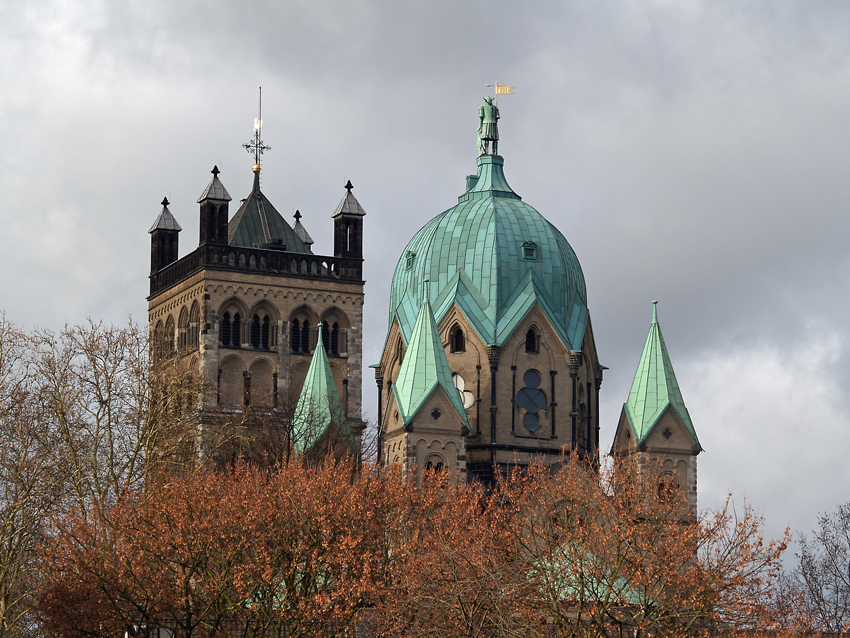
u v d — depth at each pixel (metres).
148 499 167.00
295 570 162.25
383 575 164.75
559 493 178.50
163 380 193.25
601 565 160.50
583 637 156.12
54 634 163.88
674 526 163.88
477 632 145.88
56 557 164.62
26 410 181.25
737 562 156.12
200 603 164.62
